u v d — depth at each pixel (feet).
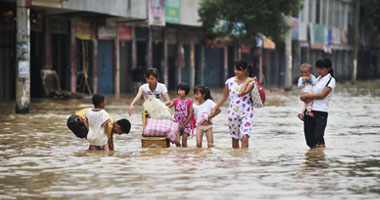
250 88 63.21
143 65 228.02
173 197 40.34
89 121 63.21
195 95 67.00
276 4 226.17
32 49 169.07
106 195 41.11
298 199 39.65
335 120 103.40
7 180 46.70
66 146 67.36
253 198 39.96
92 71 193.36
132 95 197.06
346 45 442.50
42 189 43.27
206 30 243.60
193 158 57.11
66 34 180.04
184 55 255.29
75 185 44.60
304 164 53.57
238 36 237.45
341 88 273.54
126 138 75.61
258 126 92.84
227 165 52.90
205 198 40.01
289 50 246.88
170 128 66.39
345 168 51.47
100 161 55.57
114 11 179.63
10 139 74.08
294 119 105.70
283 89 264.11
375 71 490.49
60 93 167.63
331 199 39.68
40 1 148.97
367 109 132.26
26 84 115.03
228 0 230.07
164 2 216.33
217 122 99.09
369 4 448.24
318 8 387.55
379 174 48.62
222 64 288.71
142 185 44.34
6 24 157.38
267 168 51.37
